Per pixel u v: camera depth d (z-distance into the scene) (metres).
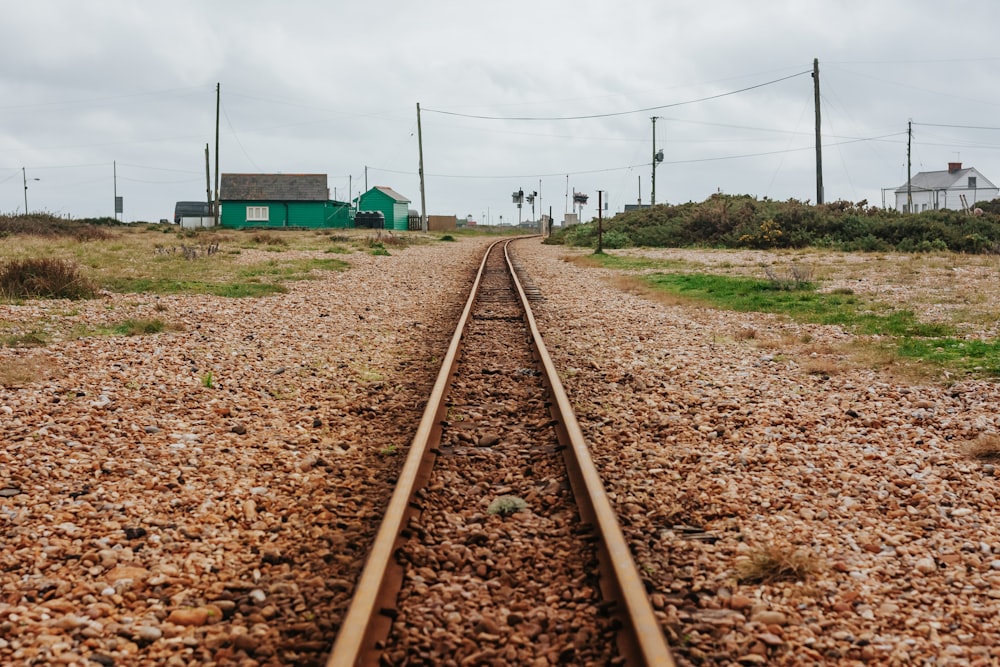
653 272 25.44
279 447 6.64
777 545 4.68
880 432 7.03
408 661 3.42
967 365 9.55
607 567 4.05
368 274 23.92
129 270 20.89
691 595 4.06
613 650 3.47
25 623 3.79
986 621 3.87
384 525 4.41
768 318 14.58
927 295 17.09
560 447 6.26
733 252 36.84
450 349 9.86
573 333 12.83
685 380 9.23
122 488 5.59
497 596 4.02
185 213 84.88
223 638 3.66
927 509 5.27
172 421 7.29
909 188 72.38
